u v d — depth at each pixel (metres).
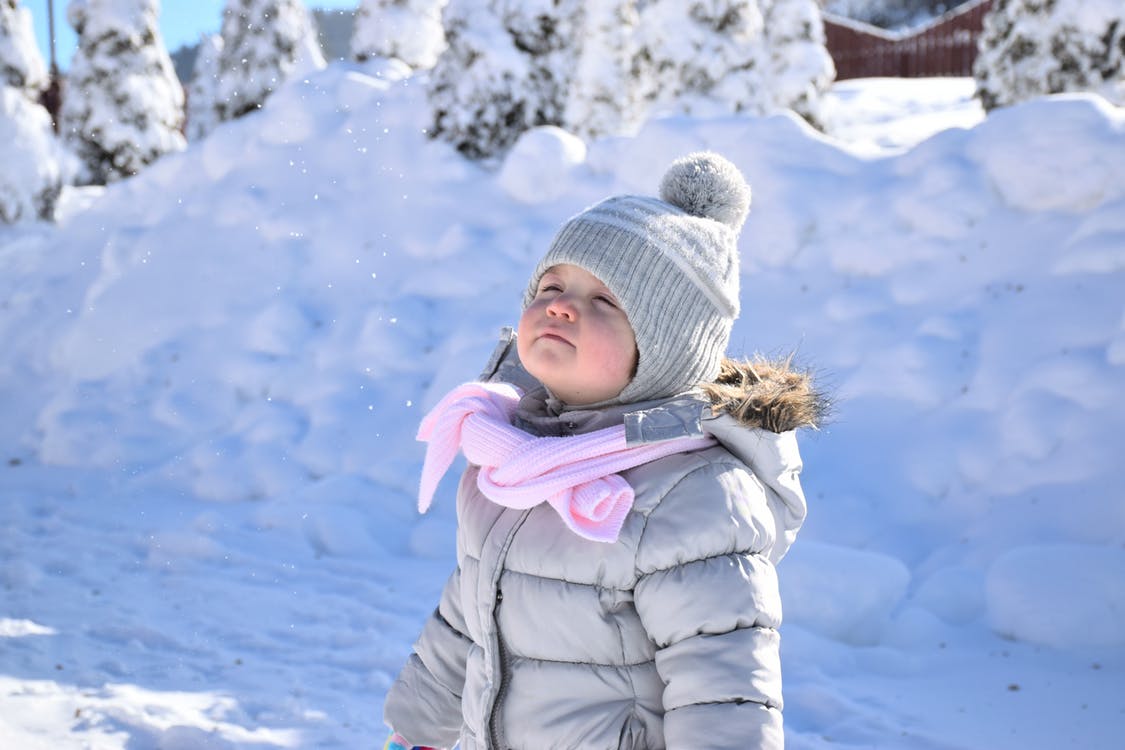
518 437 1.89
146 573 5.98
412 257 9.32
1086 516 5.51
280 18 22.70
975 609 5.07
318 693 4.36
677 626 1.74
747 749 1.67
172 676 4.52
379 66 12.27
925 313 6.98
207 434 8.49
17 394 9.86
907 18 40.41
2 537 6.67
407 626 5.14
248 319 9.39
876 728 3.95
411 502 6.91
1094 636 4.62
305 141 11.12
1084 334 6.27
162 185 11.74
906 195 7.47
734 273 1.96
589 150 9.29
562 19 10.49
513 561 1.86
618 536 1.76
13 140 14.63
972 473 6.02
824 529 6.00
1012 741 3.82
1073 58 10.38
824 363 6.99
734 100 11.58
